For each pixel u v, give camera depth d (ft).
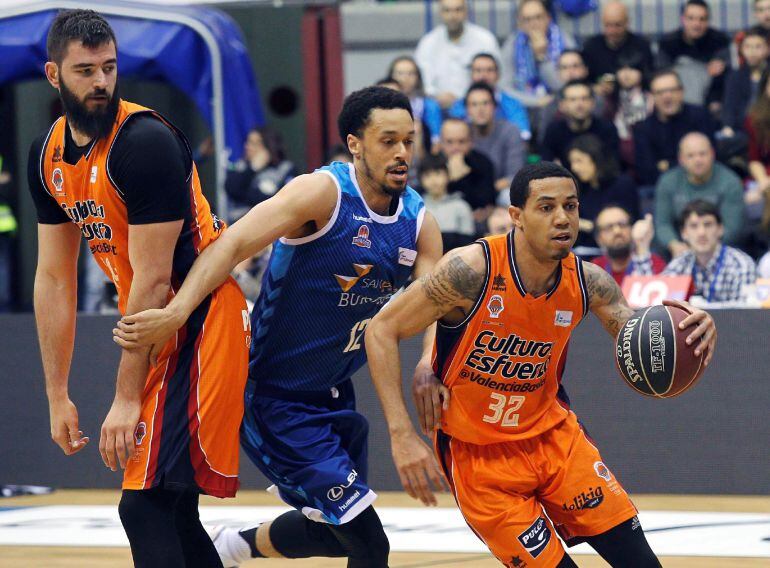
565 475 27.35
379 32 84.58
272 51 79.46
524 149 66.74
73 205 26.43
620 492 27.53
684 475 48.19
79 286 70.95
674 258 55.93
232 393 26.81
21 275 84.23
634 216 59.26
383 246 28.43
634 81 70.03
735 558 36.96
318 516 29.01
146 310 25.64
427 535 41.63
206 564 28.81
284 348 29.01
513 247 26.50
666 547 38.68
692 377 26.89
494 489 27.48
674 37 73.61
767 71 63.10
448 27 75.72
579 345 48.67
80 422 52.19
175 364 26.55
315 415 29.22
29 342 52.95
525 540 26.96
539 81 75.20
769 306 49.06
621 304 27.81
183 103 84.99
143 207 25.43
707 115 65.26
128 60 60.75
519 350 26.89
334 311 28.66
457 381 27.35
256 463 29.66
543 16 75.25
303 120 79.51
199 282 26.21
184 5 66.44
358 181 28.04
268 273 28.84
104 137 25.48
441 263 26.55
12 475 53.21
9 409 53.21
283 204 27.14
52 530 43.34
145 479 26.03
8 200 84.23
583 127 64.44
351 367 29.89
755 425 47.67
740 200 59.21
